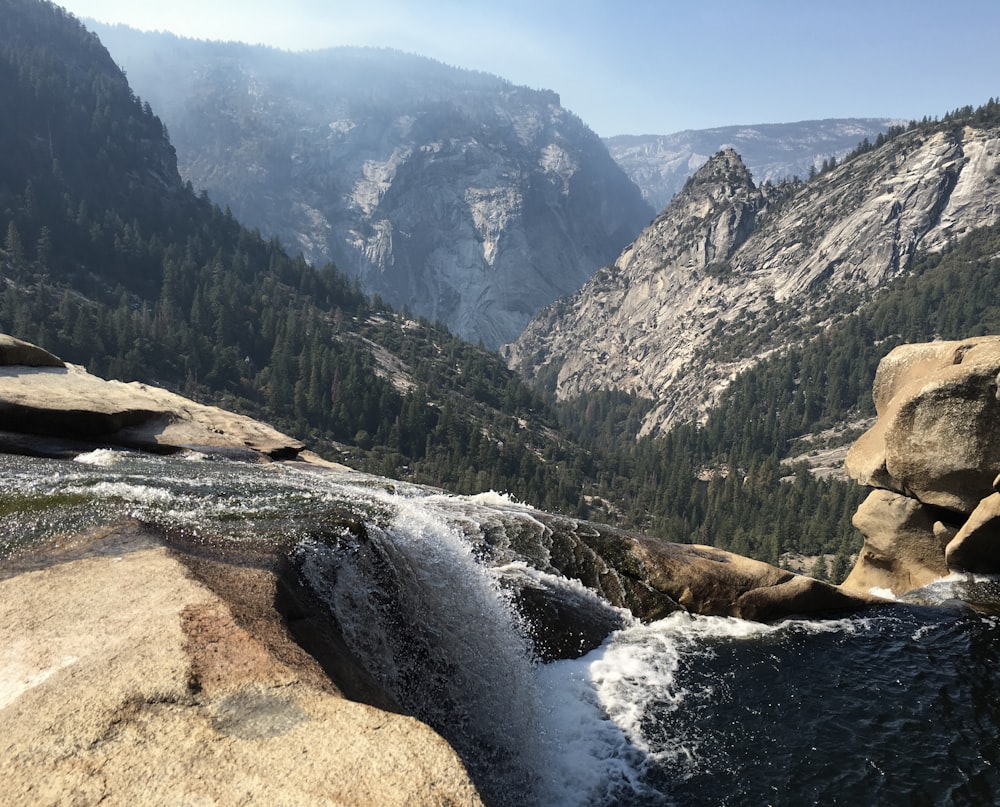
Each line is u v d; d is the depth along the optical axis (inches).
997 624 714.2
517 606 603.2
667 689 562.6
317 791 217.2
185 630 302.5
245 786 218.7
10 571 368.5
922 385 836.0
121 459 726.5
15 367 902.4
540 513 791.1
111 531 422.3
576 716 518.6
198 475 672.4
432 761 234.5
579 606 653.9
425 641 479.5
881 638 677.3
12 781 220.1
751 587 710.5
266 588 366.9
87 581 352.8
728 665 606.5
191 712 252.7
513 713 501.7
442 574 542.6
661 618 684.7
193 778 221.5
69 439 797.2
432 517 652.1
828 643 662.5
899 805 439.2
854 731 515.2
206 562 391.2
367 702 320.5
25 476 557.9
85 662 282.2
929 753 492.4
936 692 574.2
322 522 489.4
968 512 834.2
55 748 234.7
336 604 419.2
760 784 451.8
